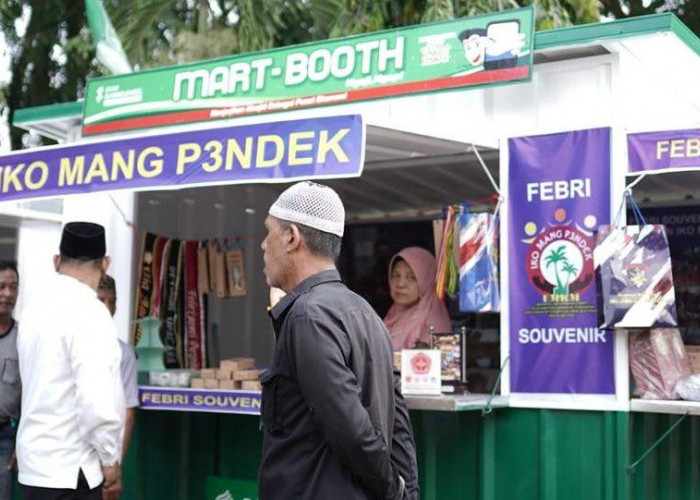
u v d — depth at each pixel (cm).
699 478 494
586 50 438
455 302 557
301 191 283
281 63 490
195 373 502
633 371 422
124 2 955
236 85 502
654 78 477
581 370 428
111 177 449
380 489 263
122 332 540
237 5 964
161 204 584
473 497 444
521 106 458
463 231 448
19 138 1128
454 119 472
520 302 445
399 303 504
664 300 407
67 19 1111
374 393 270
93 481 385
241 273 561
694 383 408
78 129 587
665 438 455
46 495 384
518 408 442
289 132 405
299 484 265
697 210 608
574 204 435
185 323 559
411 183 578
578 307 430
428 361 433
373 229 660
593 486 421
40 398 386
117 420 385
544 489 431
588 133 434
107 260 416
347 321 267
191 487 521
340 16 852
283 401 269
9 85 1119
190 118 513
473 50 441
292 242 281
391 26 856
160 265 549
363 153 390
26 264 632
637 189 588
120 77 538
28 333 395
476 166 526
